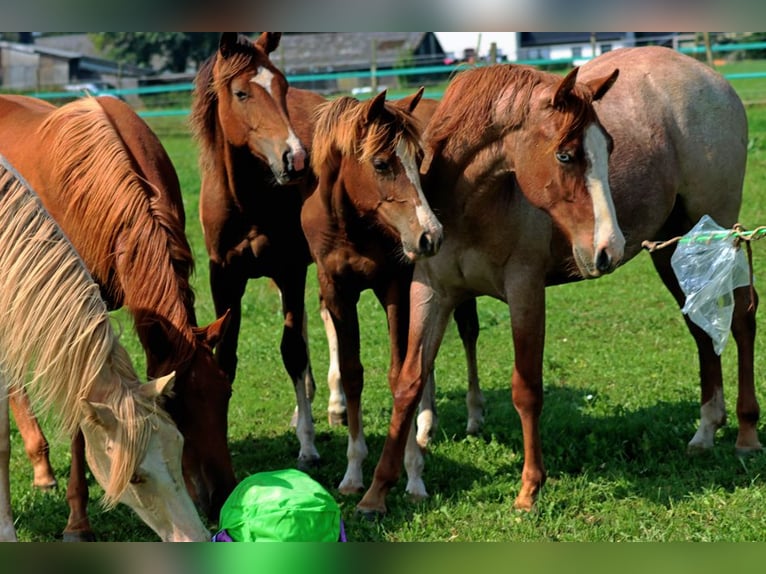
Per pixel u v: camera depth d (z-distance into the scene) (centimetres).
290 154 575
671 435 592
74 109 530
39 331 395
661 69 589
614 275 1062
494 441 602
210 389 429
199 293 1063
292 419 683
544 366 769
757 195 1323
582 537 460
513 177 489
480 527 479
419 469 535
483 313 949
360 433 561
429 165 494
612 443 590
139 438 374
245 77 591
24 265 402
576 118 445
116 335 408
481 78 482
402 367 531
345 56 3859
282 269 626
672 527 466
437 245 470
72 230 496
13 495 554
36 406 404
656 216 573
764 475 530
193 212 1455
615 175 547
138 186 479
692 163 586
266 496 395
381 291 555
